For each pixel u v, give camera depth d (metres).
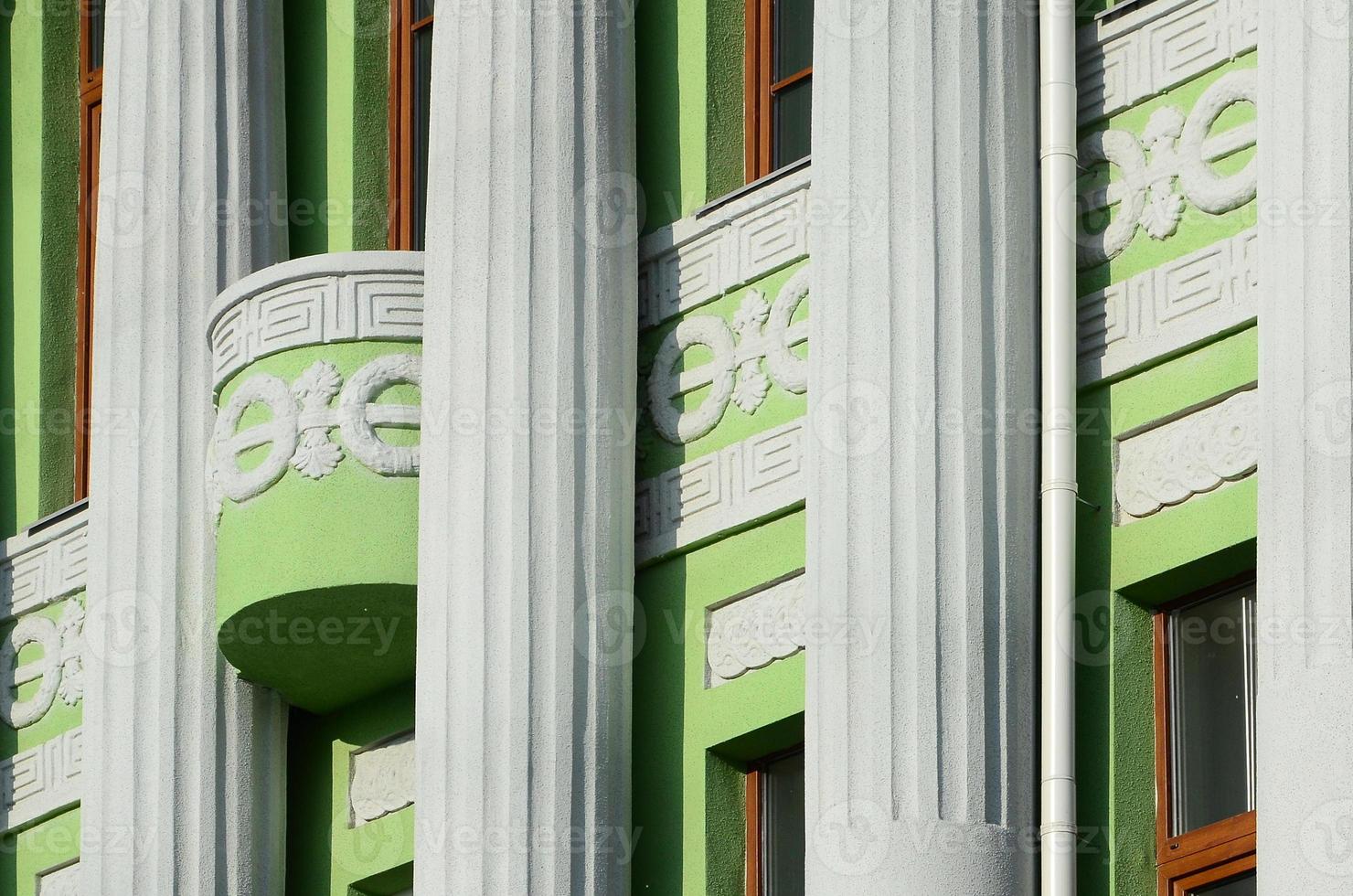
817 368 23.48
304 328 26.52
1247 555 22.47
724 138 26.44
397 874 27.34
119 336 28.45
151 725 27.45
